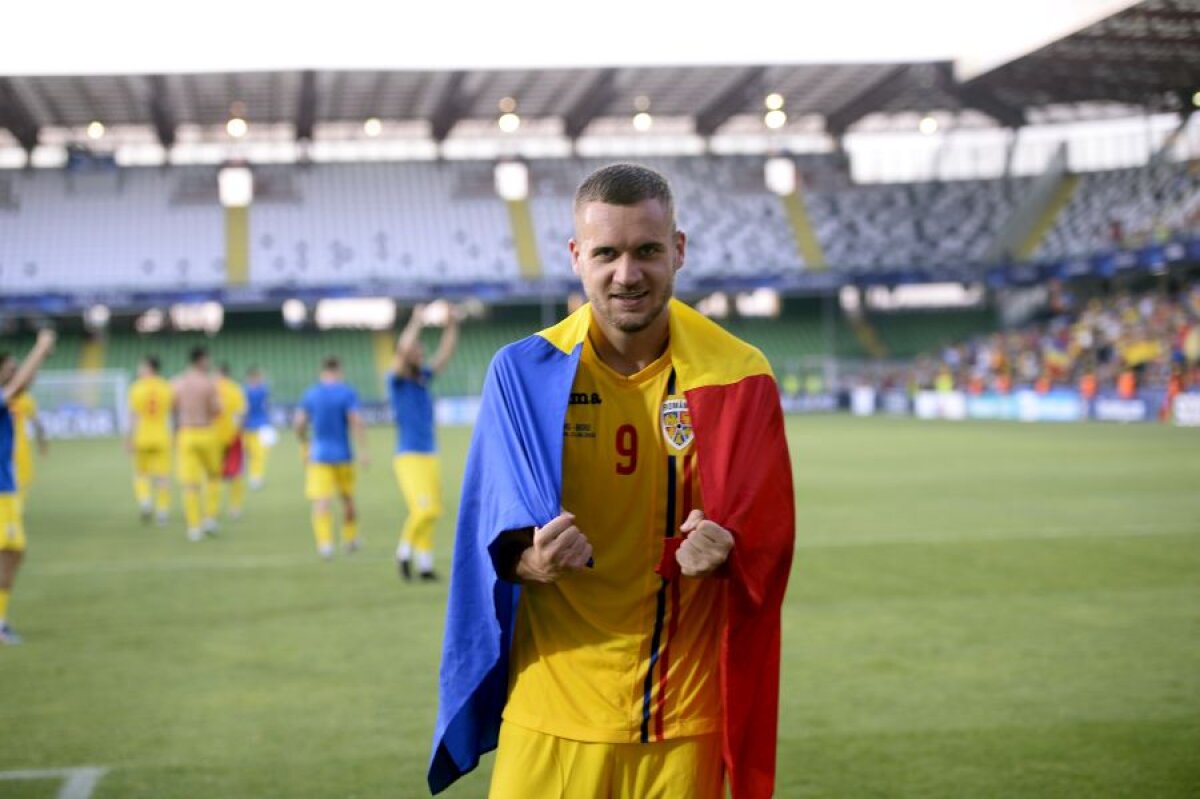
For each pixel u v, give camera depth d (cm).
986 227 4872
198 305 4316
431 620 876
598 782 258
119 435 4028
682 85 4203
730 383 256
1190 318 3728
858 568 1069
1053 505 1538
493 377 260
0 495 813
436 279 4453
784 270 4703
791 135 5003
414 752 557
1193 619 827
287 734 588
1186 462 2116
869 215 4950
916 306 5219
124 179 4672
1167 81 3928
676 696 259
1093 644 755
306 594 991
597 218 243
